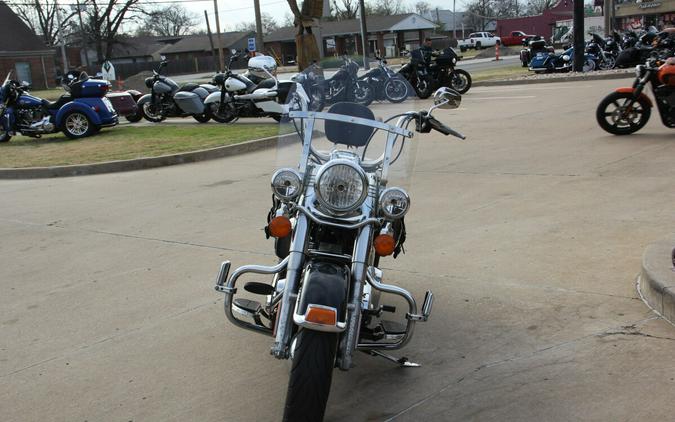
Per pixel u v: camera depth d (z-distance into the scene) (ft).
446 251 21.12
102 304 18.25
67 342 16.02
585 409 12.26
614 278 18.17
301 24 67.72
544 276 18.63
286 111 14.24
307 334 11.03
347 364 11.74
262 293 13.91
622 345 14.52
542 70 94.17
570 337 15.07
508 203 26.37
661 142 35.91
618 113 38.73
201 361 14.74
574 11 86.02
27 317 17.63
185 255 22.08
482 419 12.16
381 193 12.94
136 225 26.27
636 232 21.74
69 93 55.21
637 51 80.69
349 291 11.96
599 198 26.12
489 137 42.91
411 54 71.77
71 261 22.17
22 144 52.95
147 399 13.25
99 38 229.45
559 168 31.94
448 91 14.30
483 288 18.08
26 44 196.03
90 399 13.34
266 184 32.78
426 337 15.51
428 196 28.30
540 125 45.98
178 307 17.79
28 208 30.53
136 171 39.52
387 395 13.15
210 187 32.91
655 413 11.96
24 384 14.06
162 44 326.85
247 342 15.58
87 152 45.16
